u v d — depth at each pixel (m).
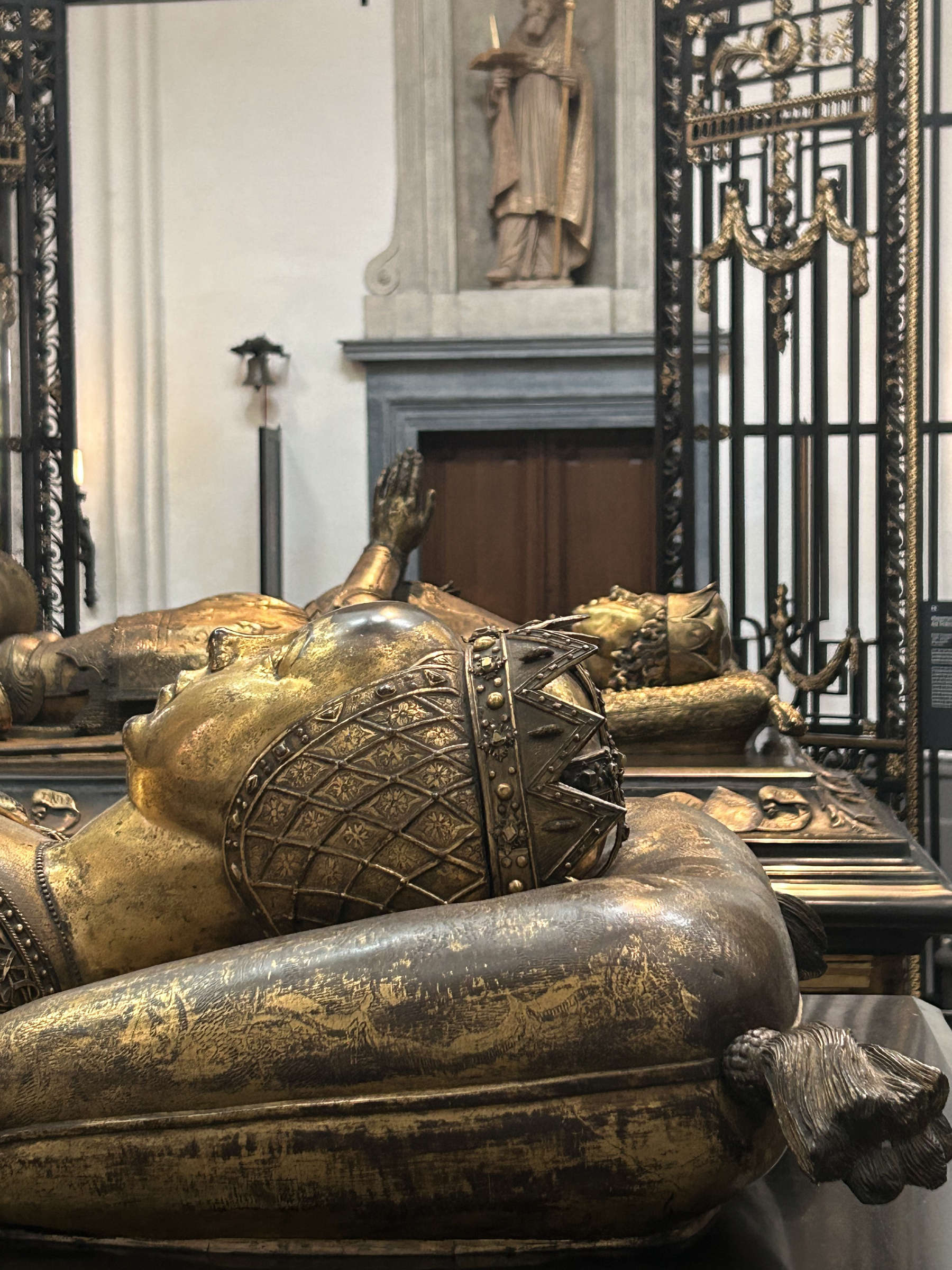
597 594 7.09
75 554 4.10
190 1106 0.85
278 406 7.01
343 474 7.01
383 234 6.95
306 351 6.98
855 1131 0.77
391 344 6.82
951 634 3.26
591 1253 0.91
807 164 5.64
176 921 1.01
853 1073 0.79
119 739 2.22
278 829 0.96
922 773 3.24
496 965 0.84
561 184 6.66
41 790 1.85
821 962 1.21
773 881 1.81
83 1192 0.87
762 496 6.30
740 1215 0.98
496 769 0.94
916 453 3.23
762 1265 0.90
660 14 3.66
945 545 5.11
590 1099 0.82
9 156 3.96
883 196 3.29
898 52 3.26
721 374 6.34
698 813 1.19
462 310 6.89
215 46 6.93
